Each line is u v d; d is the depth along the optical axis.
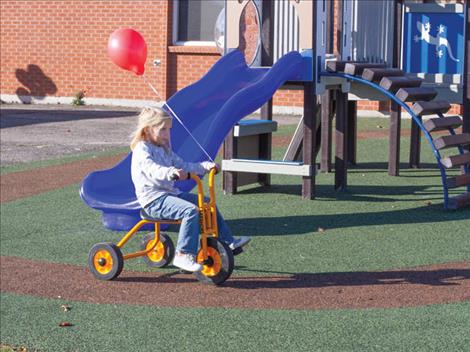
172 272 13.51
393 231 16.02
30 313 11.54
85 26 41.16
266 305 11.66
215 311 11.45
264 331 10.59
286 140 28.95
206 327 10.80
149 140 12.70
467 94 20.42
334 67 19.30
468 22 20.27
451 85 21.98
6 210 18.50
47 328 10.91
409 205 18.61
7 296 12.34
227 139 20.09
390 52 23.30
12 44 42.78
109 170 15.26
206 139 15.94
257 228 16.44
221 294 12.25
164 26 39.09
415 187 21.02
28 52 42.53
